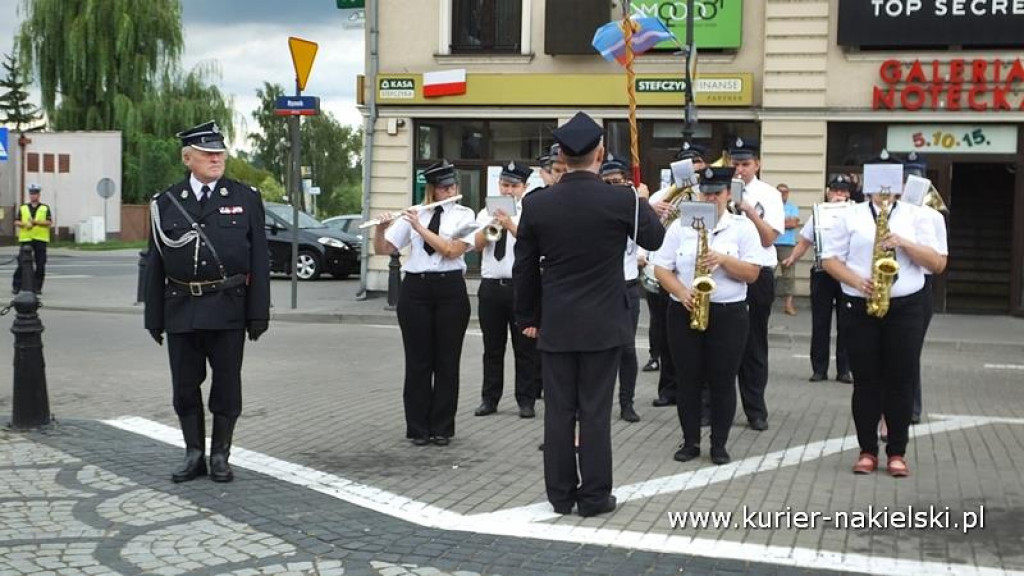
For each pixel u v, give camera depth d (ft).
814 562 17.28
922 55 56.03
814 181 57.57
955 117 55.93
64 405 30.71
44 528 18.98
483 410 30.01
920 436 27.48
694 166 26.00
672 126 61.11
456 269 25.82
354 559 17.29
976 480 22.74
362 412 30.17
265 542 18.17
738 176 28.02
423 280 25.53
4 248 130.52
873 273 22.04
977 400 33.78
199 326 21.47
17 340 26.89
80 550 17.79
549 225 19.43
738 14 58.85
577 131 19.36
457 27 63.31
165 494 21.11
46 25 143.54
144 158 144.56
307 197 138.92
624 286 19.90
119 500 20.70
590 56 61.11
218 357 21.95
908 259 22.24
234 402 22.20
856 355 22.95
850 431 27.99
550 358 19.80
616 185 19.75
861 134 57.93
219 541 18.25
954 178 68.44
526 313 20.30
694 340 23.95
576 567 16.93
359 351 43.93
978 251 67.77
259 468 23.34
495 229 26.00
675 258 23.89
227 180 22.04
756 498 21.13
